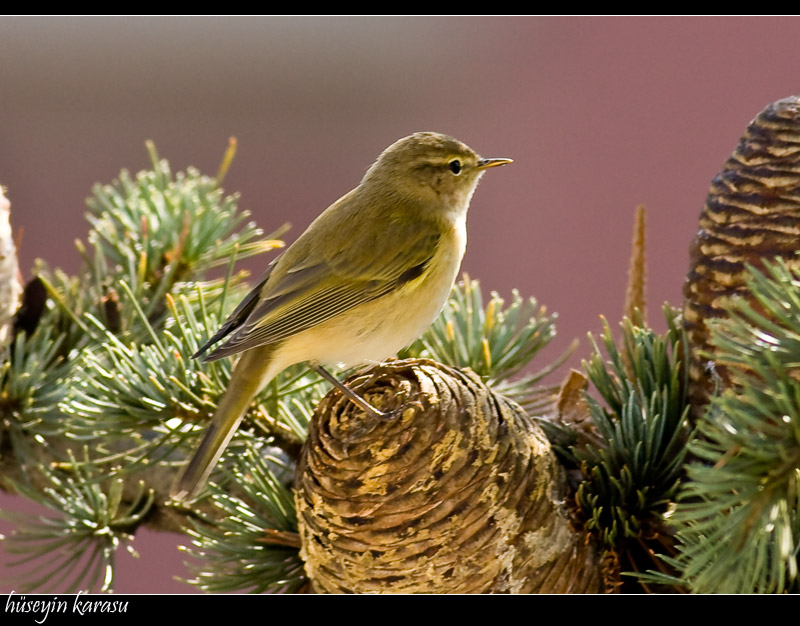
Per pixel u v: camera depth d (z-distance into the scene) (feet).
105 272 8.25
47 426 8.17
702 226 8.01
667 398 8.01
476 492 7.94
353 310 8.29
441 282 8.35
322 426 7.97
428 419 7.94
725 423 7.86
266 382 8.09
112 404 8.07
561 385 8.11
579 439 8.02
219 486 8.13
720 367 7.99
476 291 8.21
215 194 8.30
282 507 8.05
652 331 8.06
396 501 7.94
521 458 7.95
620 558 7.98
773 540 7.89
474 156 8.43
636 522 7.97
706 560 7.86
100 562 8.10
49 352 8.21
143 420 8.09
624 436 8.00
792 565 7.84
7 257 8.16
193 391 8.10
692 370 8.02
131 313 8.20
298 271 8.29
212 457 8.06
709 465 7.98
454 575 7.95
